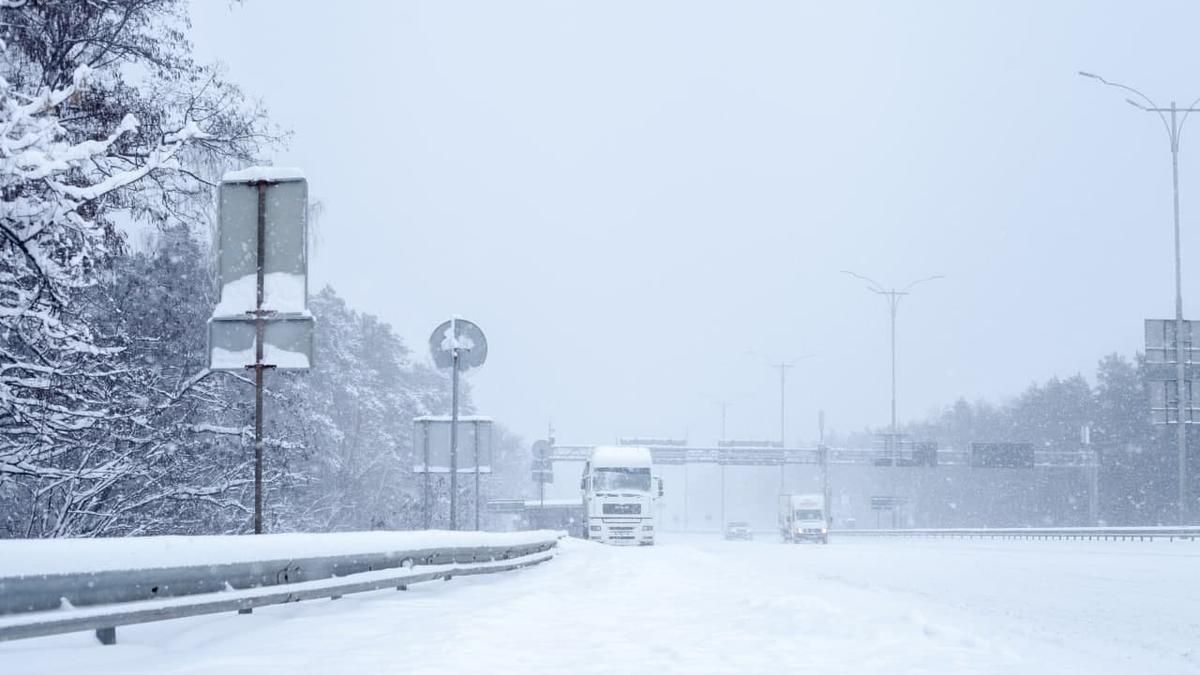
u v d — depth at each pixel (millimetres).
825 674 7180
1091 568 27312
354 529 53062
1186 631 12367
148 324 19422
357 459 61219
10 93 10961
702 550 41812
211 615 9766
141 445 17766
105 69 16797
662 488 49688
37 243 12703
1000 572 25562
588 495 52156
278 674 6836
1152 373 51156
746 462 99812
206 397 21484
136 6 16719
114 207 16359
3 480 16469
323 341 64688
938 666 7641
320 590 11156
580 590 14484
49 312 13578
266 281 12938
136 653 7699
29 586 7039
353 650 8000
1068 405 111625
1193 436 83500
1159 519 88375
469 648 8109
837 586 17891
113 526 19047
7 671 6770
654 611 11289
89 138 15508
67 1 14953
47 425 14930
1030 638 10820
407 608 11328
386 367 89375
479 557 18109
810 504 75000
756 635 9242
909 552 40156
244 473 22375
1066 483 105938
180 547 8664
